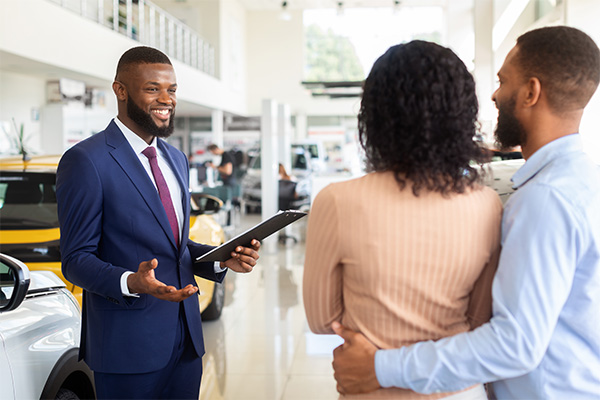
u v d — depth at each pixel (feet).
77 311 8.24
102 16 36.17
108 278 5.69
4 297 7.06
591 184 3.99
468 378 3.83
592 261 3.98
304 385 12.54
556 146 4.25
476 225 4.11
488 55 33.96
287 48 78.13
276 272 25.70
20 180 12.13
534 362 3.75
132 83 6.39
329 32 87.81
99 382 6.25
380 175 4.17
